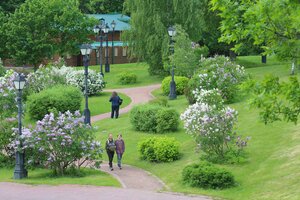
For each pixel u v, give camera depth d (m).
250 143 23.28
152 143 24.19
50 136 21.44
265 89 13.22
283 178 18.08
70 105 34.31
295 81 13.09
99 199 16.91
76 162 24.50
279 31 12.96
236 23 13.70
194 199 17.08
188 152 24.27
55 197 17.33
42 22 54.81
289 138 22.70
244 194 17.59
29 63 55.47
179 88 40.22
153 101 33.94
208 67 33.94
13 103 25.80
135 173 22.39
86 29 58.56
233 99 32.59
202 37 59.53
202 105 22.72
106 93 45.59
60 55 60.91
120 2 86.56
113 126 31.81
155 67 51.00
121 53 75.44
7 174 22.53
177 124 28.77
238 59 65.25
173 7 48.81
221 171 18.72
